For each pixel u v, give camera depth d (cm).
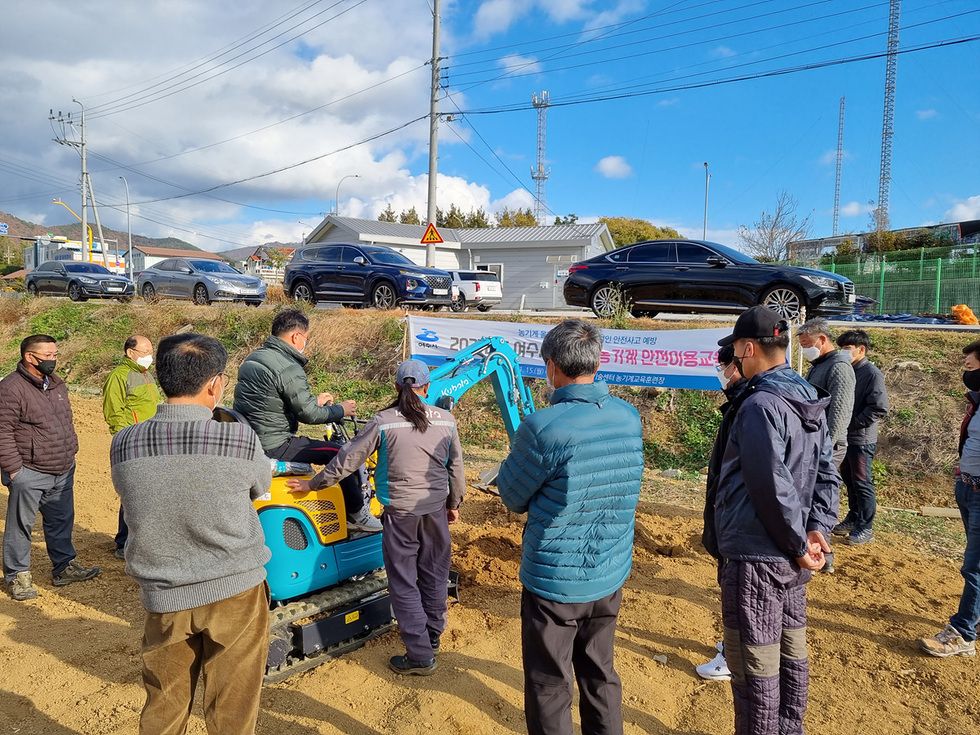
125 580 509
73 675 372
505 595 484
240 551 238
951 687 363
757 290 1084
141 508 225
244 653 241
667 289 1173
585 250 2820
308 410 405
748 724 265
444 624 396
